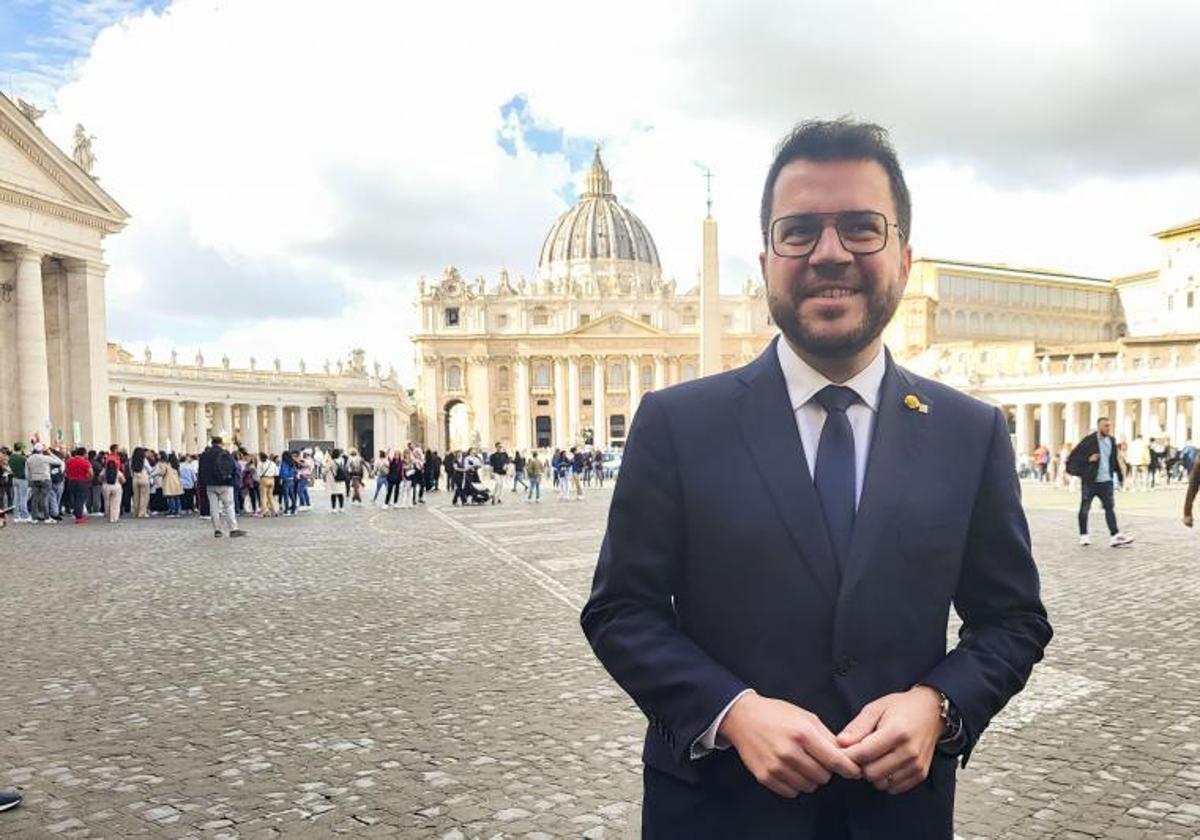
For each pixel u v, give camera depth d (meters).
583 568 13.10
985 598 2.10
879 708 1.80
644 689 1.91
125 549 16.58
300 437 84.69
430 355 112.94
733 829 1.90
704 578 2.00
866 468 1.99
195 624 9.18
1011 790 4.62
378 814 4.41
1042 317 102.00
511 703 6.25
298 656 7.72
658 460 2.06
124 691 6.67
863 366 2.06
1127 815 4.31
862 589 1.88
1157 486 36.47
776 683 1.91
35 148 32.91
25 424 33.06
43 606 10.32
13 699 6.48
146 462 27.81
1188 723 5.63
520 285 119.38
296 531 20.50
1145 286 102.56
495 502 32.19
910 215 2.05
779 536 1.92
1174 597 9.95
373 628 8.88
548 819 4.33
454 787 4.74
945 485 2.02
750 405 2.06
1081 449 14.93
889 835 1.85
